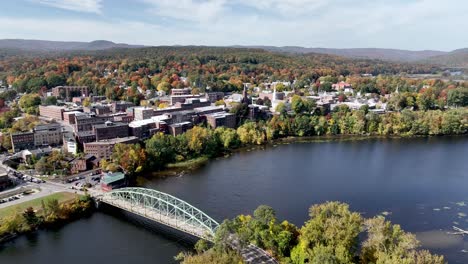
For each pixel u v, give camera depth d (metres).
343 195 171.38
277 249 109.62
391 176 199.38
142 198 169.25
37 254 121.12
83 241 130.50
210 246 123.00
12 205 152.25
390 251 93.56
